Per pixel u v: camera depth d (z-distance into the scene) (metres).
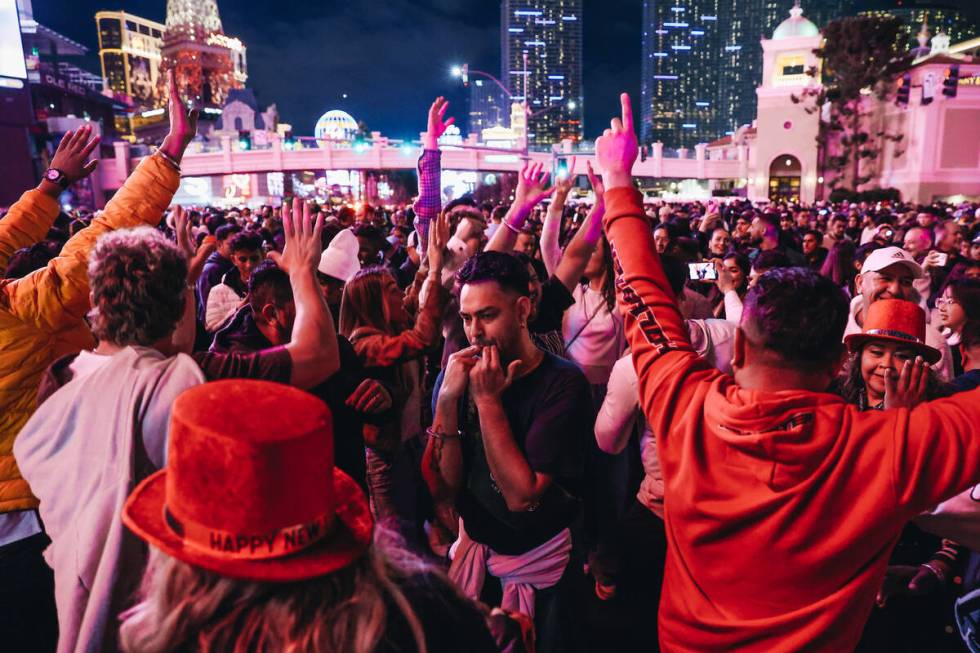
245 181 117.62
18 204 2.62
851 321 3.75
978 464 1.22
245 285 5.39
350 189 109.19
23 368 2.23
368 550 0.97
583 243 3.27
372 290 3.12
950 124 52.34
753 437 1.31
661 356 1.58
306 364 1.93
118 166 75.19
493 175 79.81
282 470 0.82
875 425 1.29
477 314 2.08
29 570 2.42
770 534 1.31
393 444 3.47
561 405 2.06
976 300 2.74
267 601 0.85
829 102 58.59
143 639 0.88
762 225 9.40
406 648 0.92
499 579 2.41
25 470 1.69
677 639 1.53
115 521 1.50
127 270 1.71
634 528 2.90
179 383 1.62
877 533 1.26
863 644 2.68
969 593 2.38
